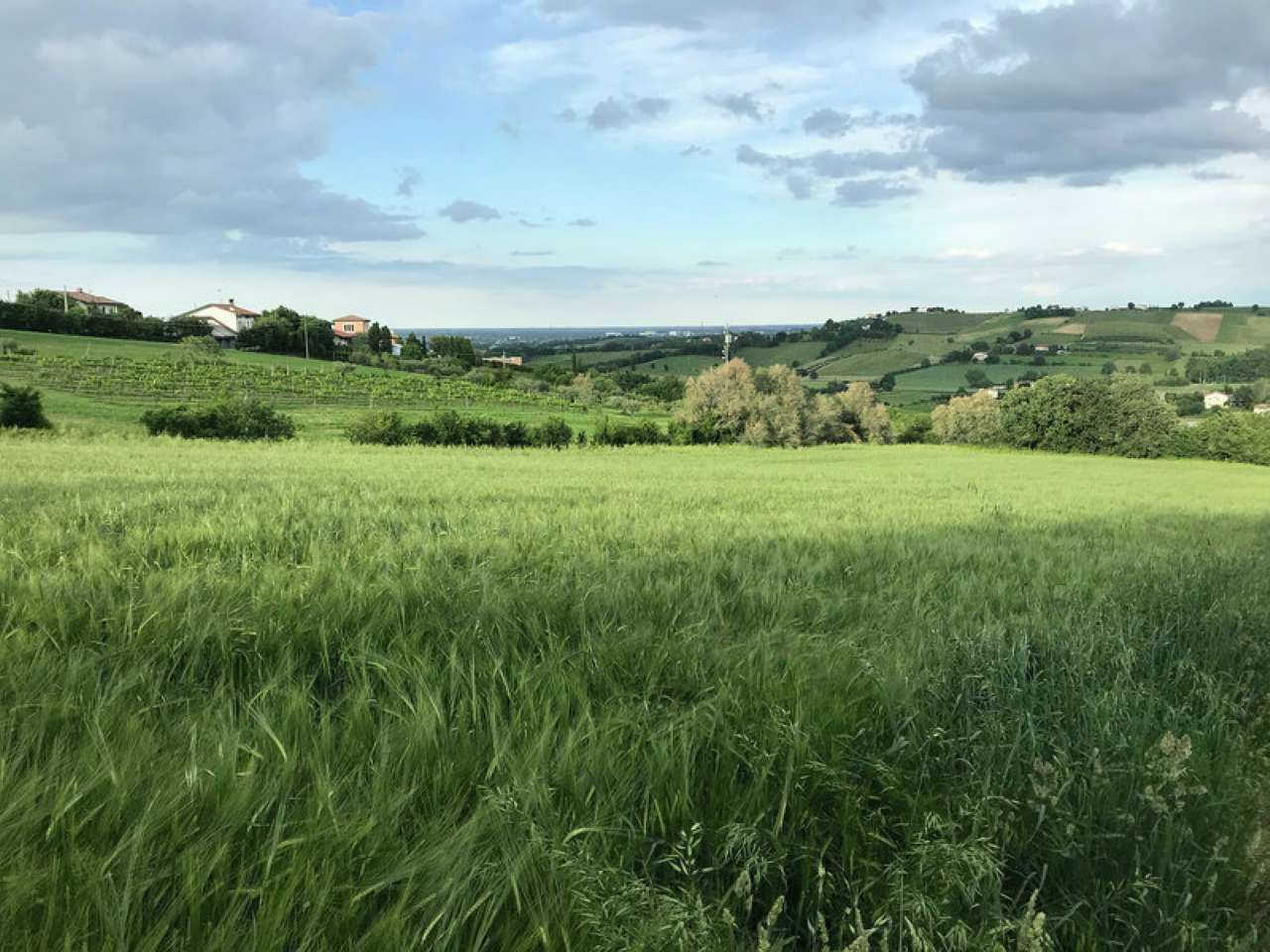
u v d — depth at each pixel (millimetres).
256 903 1772
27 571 4625
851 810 2398
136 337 136875
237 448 42750
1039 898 2262
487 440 63812
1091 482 38812
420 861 1866
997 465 57094
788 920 2152
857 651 3893
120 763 2141
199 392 90375
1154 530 13367
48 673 2859
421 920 1715
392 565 5352
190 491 12188
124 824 1916
